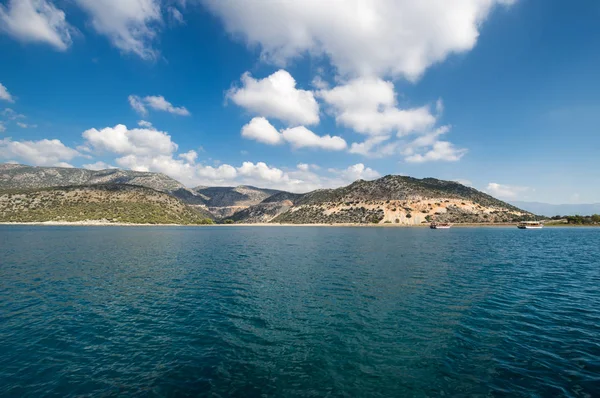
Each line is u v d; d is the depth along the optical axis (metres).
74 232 145.00
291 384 15.27
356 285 36.66
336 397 14.12
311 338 21.00
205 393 14.45
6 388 14.84
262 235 149.12
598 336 21.00
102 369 16.80
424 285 36.56
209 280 39.75
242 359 17.98
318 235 148.75
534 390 14.48
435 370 16.55
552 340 20.39
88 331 22.39
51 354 18.66
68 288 35.22
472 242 100.38
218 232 178.88
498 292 33.25
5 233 132.38
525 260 57.81
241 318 25.14
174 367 17.02
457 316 25.36
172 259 59.38
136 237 119.31
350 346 19.67
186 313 26.44
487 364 17.16
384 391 14.62
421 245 90.06
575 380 15.30
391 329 22.59
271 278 40.94
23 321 24.39
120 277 41.53
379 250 76.44
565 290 34.16
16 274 43.03
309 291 33.88
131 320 24.72
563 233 156.12
